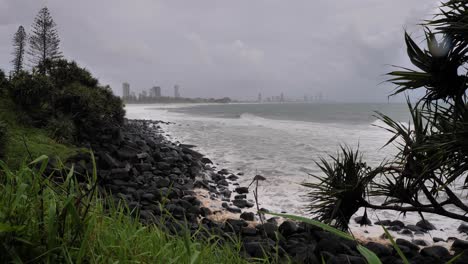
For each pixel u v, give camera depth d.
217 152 17.09
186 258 1.51
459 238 5.89
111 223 1.58
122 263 1.31
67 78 19.44
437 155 2.68
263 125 37.47
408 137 3.06
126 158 11.00
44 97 13.29
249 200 8.48
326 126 35.34
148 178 9.61
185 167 12.03
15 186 1.33
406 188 3.08
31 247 1.14
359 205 3.26
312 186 3.46
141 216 5.32
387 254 4.95
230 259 1.91
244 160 14.55
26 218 1.23
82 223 1.24
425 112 2.97
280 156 15.34
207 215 7.09
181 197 8.26
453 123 2.60
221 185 10.11
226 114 73.88
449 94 2.84
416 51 2.85
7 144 7.36
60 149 9.42
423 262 4.59
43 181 1.35
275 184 10.08
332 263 4.29
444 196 7.46
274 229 5.80
